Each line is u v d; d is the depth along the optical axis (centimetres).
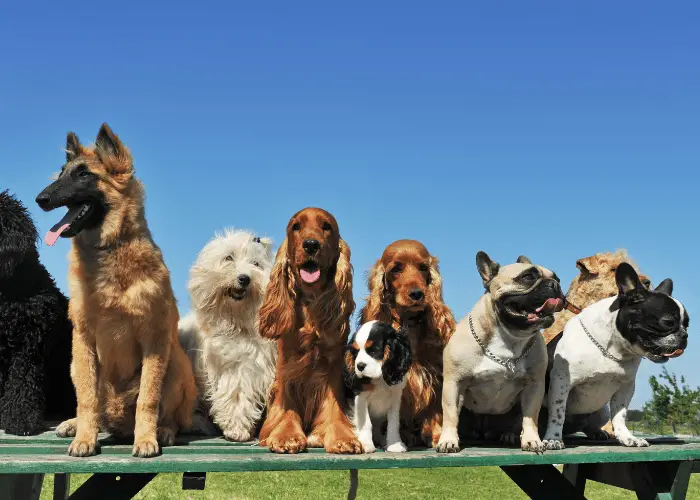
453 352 286
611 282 339
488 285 283
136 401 286
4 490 304
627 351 287
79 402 272
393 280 298
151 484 436
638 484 301
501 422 307
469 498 433
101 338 276
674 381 659
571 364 290
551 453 278
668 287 292
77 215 271
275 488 439
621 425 296
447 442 281
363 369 279
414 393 297
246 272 308
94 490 281
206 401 317
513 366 282
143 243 277
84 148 280
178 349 293
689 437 326
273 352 313
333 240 291
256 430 313
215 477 475
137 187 280
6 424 293
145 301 274
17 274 296
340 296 290
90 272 273
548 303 274
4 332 293
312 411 296
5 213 293
